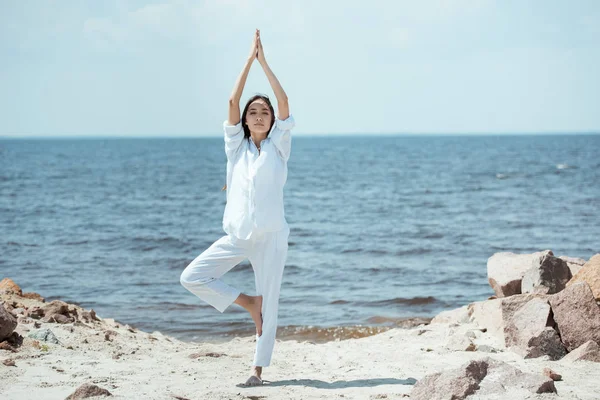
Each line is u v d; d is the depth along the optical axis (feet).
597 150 403.75
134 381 17.74
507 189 147.84
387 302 44.09
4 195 138.62
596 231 81.97
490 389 15.43
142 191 154.92
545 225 87.92
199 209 117.39
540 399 15.08
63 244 73.56
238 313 40.09
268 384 17.71
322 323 38.22
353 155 387.14
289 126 17.52
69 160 331.57
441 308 42.63
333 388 17.30
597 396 16.01
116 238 78.43
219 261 17.52
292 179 196.85
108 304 43.14
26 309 27.58
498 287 29.73
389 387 17.37
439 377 15.78
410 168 243.40
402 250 69.05
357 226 91.20
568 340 21.22
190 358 21.89
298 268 58.03
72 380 17.49
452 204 119.24
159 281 51.67
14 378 17.44
